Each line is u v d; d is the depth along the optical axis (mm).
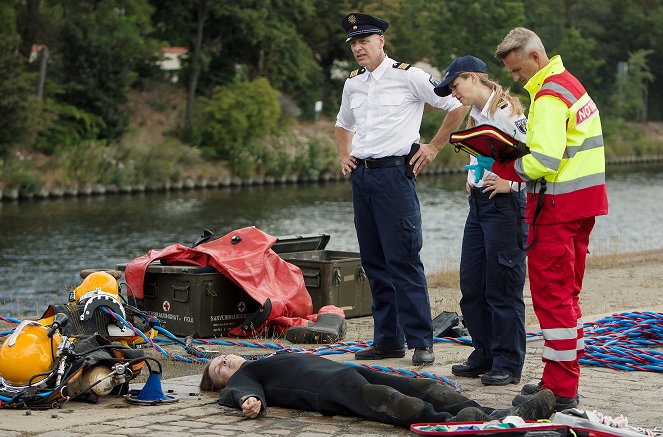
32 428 6277
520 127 7660
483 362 8312
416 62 85125
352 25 8750
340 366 6645
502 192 7820
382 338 9188
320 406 6578
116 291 8164
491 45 89125
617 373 8461
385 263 9125
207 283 10734
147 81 67438
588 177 6770
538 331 10742
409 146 8773
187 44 72125
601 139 6891
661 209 46562
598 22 117000
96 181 52750
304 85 76125
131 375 7203
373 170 8805
